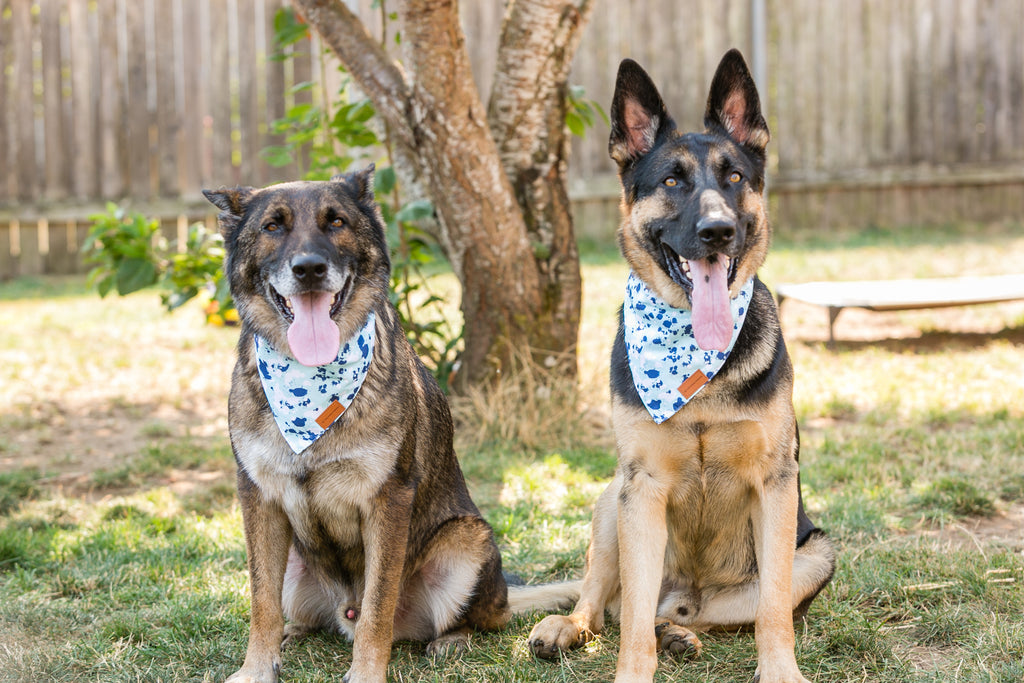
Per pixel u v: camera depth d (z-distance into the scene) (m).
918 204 14.59
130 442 6.56
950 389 7.07
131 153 12.71
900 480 5.31
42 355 8.72
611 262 12.55
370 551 3.35
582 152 13.68
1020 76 14.40
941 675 3.20
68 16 12.35
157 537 4.81
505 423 6.28
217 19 12.66
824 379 7.53
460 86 5.72
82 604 3.99
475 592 3.65
